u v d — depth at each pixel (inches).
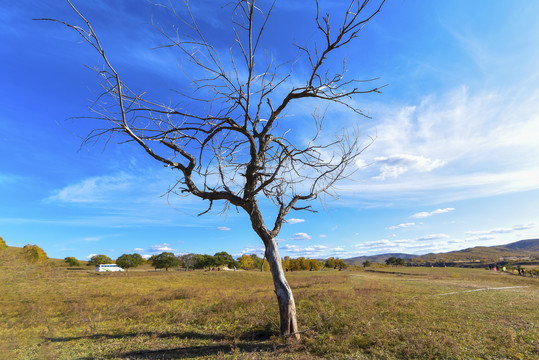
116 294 745.0
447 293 578.2
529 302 455.2
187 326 366.3
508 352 218.2
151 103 223.6
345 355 227.6
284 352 239.9
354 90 219.8
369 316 340.8
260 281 1312.7
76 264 3046.3
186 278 1350.9
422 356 218.1
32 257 1422.2
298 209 319.0
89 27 165.6
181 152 264.5
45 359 251.8
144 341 301.1
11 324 410.6
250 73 221.6
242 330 321.4
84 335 340.8
